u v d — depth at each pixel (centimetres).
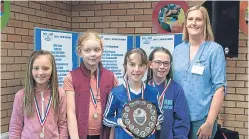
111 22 434
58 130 222
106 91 229
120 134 213
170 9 400
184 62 234
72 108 223
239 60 382
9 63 355
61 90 226
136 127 209
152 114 212
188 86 230
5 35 347
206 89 228
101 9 438
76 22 451
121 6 427
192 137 234
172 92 229
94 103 226
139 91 216
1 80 346
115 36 339
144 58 213
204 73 226
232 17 347
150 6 412
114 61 340
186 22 238
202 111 228
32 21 386
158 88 230
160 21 407
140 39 343
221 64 223
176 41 329
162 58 226
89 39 223
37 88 221
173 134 226
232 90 388
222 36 351
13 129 216
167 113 227
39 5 396
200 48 231
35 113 217
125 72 221
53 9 420
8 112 358
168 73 235
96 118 225
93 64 224
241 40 379
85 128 223
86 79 228
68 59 320
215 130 242
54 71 222
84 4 445
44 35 295
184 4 393
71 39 322
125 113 209
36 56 216
